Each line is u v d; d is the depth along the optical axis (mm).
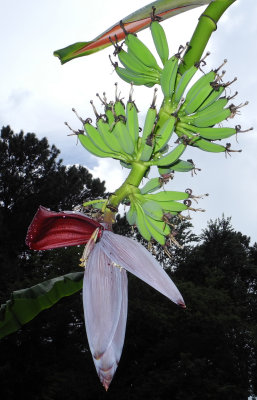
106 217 1808
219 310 19781
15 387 16016
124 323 1650
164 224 2006
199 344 18422
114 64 2318
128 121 2057
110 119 2084
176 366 16906
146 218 2055
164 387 15914
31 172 32031
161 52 2266
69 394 15820
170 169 2229
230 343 18578
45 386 16219
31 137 32688
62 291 2355
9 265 24078
